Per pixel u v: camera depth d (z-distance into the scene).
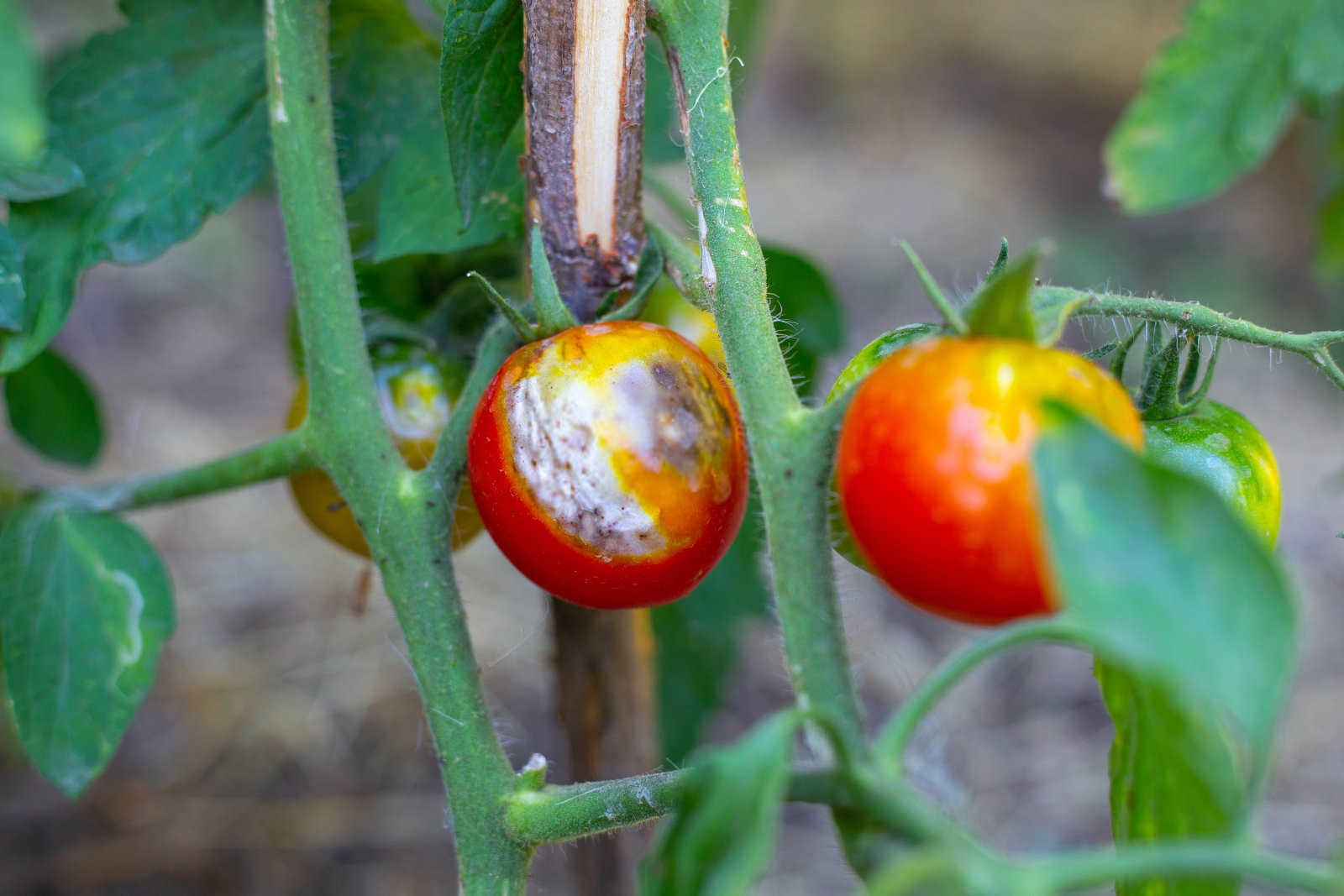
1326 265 0.73
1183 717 0.40
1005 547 0.39
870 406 0.40
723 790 0.37
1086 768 1.09
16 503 0.56
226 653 1.08
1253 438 0.47
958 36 2.23
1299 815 1.06
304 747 1.01
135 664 0.52
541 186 0.48
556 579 0.45
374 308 0.55
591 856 0.63
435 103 0.54
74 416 0.61
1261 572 0.37
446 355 0.54
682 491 0.44
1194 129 0.55
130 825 0.93
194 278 1.49
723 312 0.44
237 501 1.25
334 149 0.49
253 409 1.35
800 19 2.23
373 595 1.12
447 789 0.47
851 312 1.60
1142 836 0.42
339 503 0.53
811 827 1.04
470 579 1.17
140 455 1.24
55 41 1.12
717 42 0.46
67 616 0.52
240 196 0.52
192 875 0.90
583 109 0.47
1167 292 1.67
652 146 0.59
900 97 2.16
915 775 0.56
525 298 0.54
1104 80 2.17
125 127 0.52
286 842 0.94
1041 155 2.03
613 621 0.58
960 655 0.39
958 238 1.79
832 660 0.41
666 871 0.38
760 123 2.10
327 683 1.06
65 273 0.51
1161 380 0.47
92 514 0.52
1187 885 0.41
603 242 0.48
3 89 0.36
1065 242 1.75
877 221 1.82
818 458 0.42
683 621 0.66
